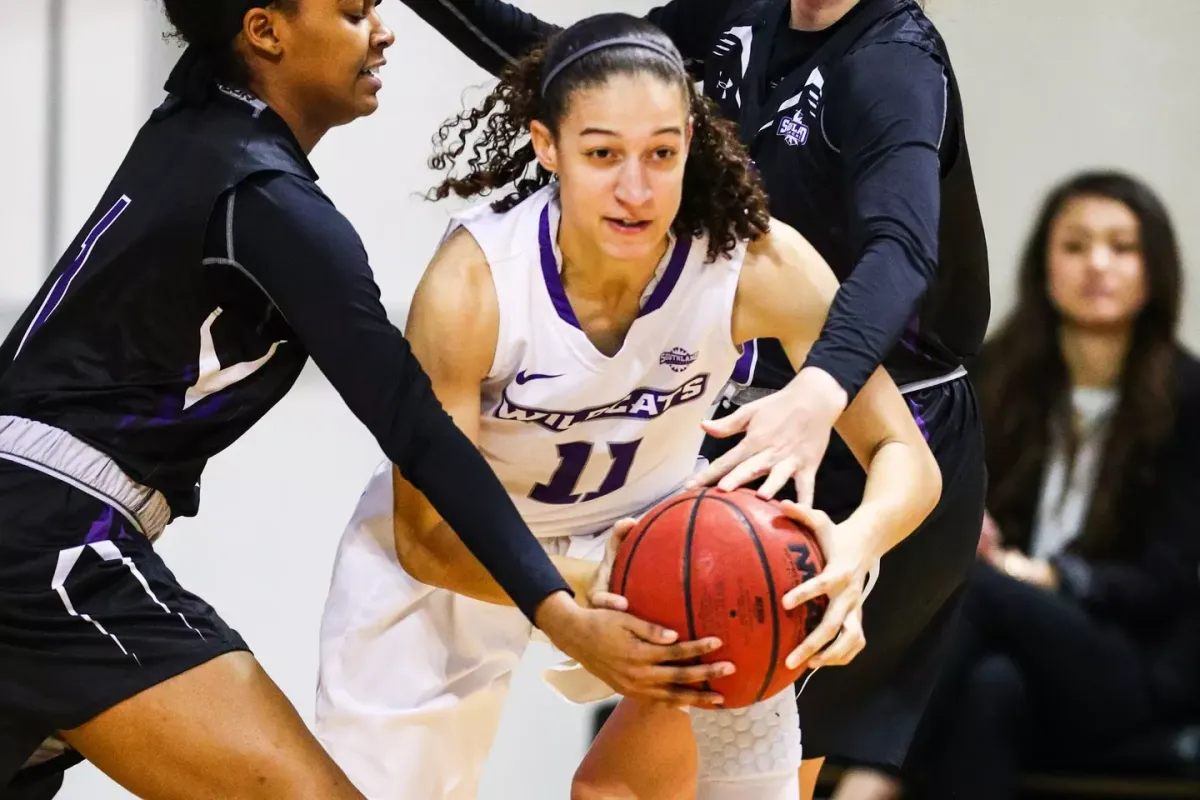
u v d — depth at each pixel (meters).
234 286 6.43
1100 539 10.92
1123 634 10.73
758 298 6.79
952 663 10.62
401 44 14.18
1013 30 14.73
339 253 6.22
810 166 7.51
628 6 14.35
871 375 6.43
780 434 6.16
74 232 14.18
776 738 7.28
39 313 6.66
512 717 13.18
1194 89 14.59
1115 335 11.20
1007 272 14.66
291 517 13.79
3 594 6.34
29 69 14.11
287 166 6.42
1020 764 10.62
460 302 6.56
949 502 8.07
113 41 14.15
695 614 5.93
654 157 6.15
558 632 6.02
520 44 8.62
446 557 6.75
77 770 12.34
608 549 6.34
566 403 6.71
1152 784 10.52
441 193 7.23
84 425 6.52
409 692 7.29
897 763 8.10
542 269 6.56
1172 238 11.21
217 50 6.65
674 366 6.78
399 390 6.10
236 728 6.39
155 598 6.52
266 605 13.55
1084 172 13.38
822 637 6.00
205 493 13.73
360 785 7.25
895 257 6.49
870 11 7.52
